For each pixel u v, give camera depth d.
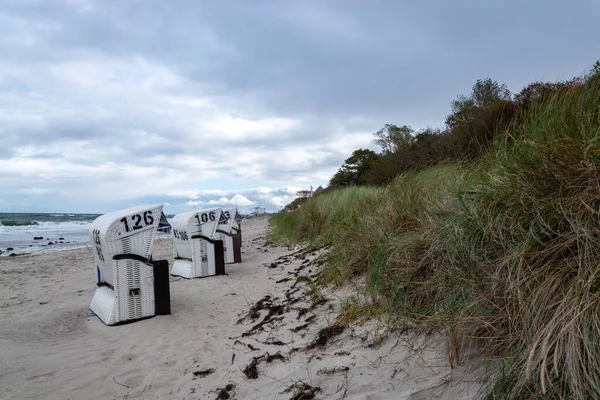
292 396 2.72
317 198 13.67
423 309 3.33
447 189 4.30
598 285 1.92
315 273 6.60
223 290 6.83
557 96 2.82
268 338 4.07
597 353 1.73
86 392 3.14
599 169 2.23
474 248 2.92
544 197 2.51
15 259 14.66
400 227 4.75
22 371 3.48
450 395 2.29
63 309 6.03
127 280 5.09
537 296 2.13
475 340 2.60
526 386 1.92
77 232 39.62
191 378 3.37
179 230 8.73
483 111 6.55
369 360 2.98
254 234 22.56
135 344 4.25
